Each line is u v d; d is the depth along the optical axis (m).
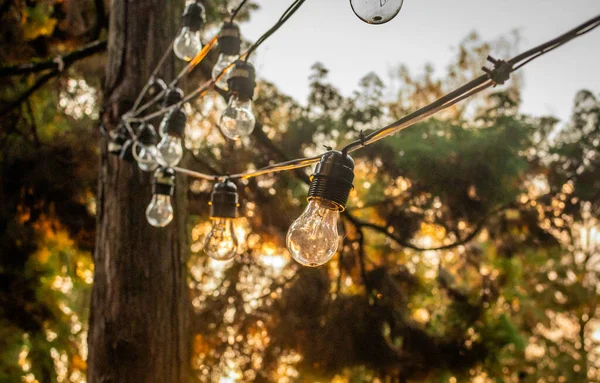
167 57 4.28
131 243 3.96
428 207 7.52
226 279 8.59
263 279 8.66
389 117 8.32
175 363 3.95
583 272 18.22
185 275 4.15
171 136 2.83
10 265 8.11
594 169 8.26
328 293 7.78
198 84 6.25
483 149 6.75
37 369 9.98
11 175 7.30
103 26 5.82
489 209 7.22
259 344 8.16
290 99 8.40
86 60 7.55
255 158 7.96
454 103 1.28
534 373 18.14
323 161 1.54
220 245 2.43
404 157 7.00
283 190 8.00
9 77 7.40
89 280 9.63
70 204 7.52
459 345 7.98
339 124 8.07
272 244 8.45
